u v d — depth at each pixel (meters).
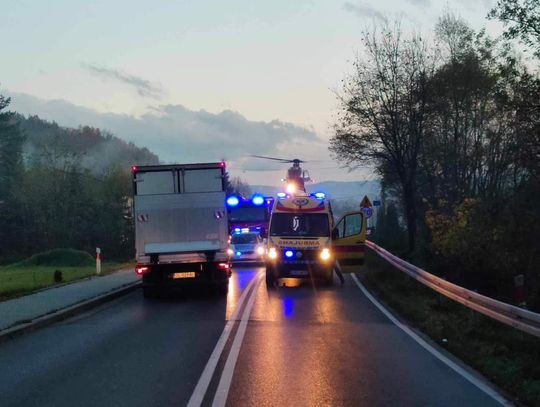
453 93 37.50
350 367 9.13
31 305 16.22
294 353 10.17
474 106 39.94
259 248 34.81
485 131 39.09
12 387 8.15
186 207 19.41
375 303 17.28
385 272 24.36
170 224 19.41
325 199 23.41
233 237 35.44
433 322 13.01
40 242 68.12
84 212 68.00
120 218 68.06
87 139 125.50
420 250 29.33
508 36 23.20
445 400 7.34
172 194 19.41
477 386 8.03
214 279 19.52
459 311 14.84
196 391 7.73
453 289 14.17
